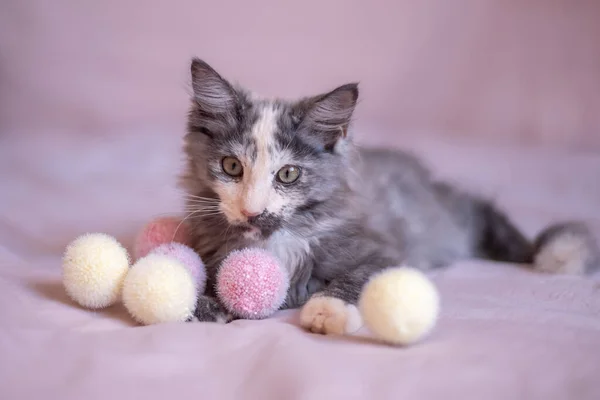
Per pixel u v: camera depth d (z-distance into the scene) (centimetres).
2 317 41
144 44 117
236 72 118
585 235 61
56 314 44
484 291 53
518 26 112
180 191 53
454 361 38
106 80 117
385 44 116
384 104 117
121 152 101
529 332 42
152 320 42
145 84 117
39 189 82
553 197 82
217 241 50
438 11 114
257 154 48
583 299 51
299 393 35
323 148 50
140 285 42
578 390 35
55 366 37
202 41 117
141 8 117
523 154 101
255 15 117
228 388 36
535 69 111
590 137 107
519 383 36
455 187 71
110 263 45
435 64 115
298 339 41
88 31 116
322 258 50
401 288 40
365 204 57
